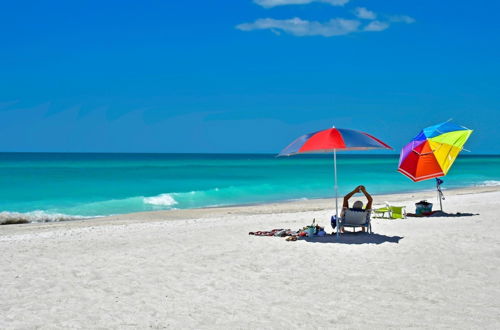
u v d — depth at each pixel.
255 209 23.41
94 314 6.66
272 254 10.29
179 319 6.45
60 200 30.44
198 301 7.23
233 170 65.12
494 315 6.42
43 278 8.62
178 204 28.89
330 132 11.23
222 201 30.62
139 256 10.32
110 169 63.19
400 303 7.03
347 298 7.31
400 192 34.41
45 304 7.13
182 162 97.69
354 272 8.80
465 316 6.41
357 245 11.07
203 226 15.43
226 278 8.50
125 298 7.40
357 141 10.99
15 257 10.46
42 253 10.90
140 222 18.31
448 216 16.11
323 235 12.38
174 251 10.77
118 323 6.30
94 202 28.98
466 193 28.81
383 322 6.23
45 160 103.19
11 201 29.80
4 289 7.95
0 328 6.09
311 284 8.09
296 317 6.49
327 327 6.09
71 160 102.88
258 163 95.44
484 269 8.84
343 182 43.50
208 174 55.56
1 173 51.66
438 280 8.19
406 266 9.16
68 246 11.81
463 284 7.93
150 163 88.06
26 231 16.53
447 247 10.69
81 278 8.59
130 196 32.94
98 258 10.22
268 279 8.41
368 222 12.27
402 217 15.88
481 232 12.52
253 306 6.98
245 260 9.80
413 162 15.71
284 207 24.09
